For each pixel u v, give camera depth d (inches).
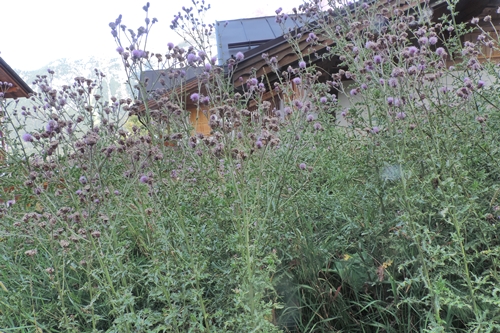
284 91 126.9
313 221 100.1
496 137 90.0
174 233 74.9
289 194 95.8
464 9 235.0
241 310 72.5
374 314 84.7
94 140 78.3
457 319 72.3
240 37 331.9
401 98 78.0
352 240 96.1
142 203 80.5
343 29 125.0
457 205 66.6
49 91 99.6
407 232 70.9
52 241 74.6
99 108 121.2
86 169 95.3
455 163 73.0
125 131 91.9
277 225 84.8
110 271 76.8
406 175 73.1
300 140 94.2
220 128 71.7
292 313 86.4
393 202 83.5
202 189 87.6
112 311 67.0
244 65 219.6
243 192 67.5
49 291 96.3
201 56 97.8
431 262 67.0
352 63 119.6
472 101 105.2
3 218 102.7
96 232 72.0
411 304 76.9
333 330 83.0
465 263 59.9
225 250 85.6
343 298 90.7
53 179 82.9
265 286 61.5
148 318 64.4
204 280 85.5
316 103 119.6
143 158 89.0
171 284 68.1
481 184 79.0
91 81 119.5
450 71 114.3
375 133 88.7
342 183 98.4
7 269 101.7
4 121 119.9
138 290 89.9
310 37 135.6
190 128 88.9
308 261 89.4
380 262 87.5
